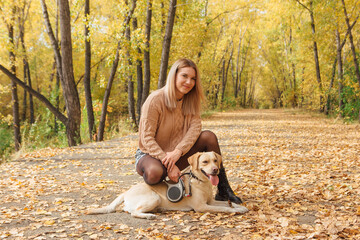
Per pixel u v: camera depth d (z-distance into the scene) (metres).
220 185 4.02
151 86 20.22
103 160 7.71
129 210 3.56
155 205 3.54
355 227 2.97
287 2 22.16
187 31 18.45
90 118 12.77
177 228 3.14
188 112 3.80
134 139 11.75
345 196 4.22
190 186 3.55
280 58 43.41
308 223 3.23
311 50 24.75
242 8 30.19
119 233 3.07
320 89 22.72
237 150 8.87
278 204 3.90
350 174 5.63
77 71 25.06
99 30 11.08
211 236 2.93
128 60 12.30
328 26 18.45
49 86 25.56
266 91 63.44
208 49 28.92
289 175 5.74
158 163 3.53
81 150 9.39
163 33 18.20
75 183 5.42
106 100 12.59
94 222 3.39
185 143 3.62
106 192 4.79
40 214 3.72
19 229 3.21
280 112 33.47
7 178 5.93
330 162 6.82
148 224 3.27
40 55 24.81
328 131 13.19
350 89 17.38
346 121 16.89
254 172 6.08
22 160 7.90
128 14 11.79
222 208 3.52
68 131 11.27
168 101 3.63
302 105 33.72
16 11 17.95
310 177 5.46
